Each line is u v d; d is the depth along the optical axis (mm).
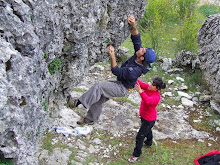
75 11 3604
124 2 4422
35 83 2994
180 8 13055
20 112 2574
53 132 5941
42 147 5449
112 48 3816
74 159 5375
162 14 11625
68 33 3744
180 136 6422
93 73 8727
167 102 7703
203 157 5629
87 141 5941
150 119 5043
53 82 3904
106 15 4238
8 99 2453
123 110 7070
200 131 6637
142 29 11156
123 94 4066
